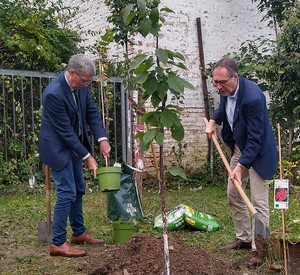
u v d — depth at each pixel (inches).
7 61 347.3
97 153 373.7
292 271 147.4
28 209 250.4
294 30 341.4
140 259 145.0
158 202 280.5
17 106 322.0
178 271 134.3
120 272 139.6
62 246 164.6
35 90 353.1
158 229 205.3
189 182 374.6
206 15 409.7
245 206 171.8
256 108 150.3
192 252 147.6
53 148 160.9
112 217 219.6
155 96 113.3
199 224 203.6
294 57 338.6
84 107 172.2
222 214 247.6
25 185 321.4
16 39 333.7
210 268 138.9
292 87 343.0
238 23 426.9
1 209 249.0
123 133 350.3
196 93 399.9
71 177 165.8
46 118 161.6
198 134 398.3
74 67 156.3
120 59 375.9
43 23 378.3
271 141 156.6
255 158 152.6
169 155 382.0
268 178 154.8
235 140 163.0
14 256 165.0
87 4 431.2
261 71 363.3
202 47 401.4
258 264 152.3
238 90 155.5
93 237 191.9
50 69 359.3
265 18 439.5
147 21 108.7
